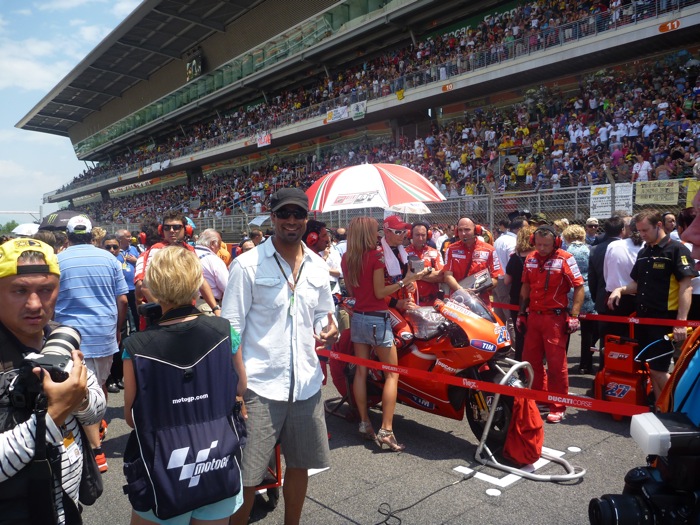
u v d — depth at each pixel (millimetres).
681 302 4516
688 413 1845
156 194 51125
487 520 3186
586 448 4258
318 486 3693
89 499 1977
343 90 30531
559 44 19484
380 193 5785
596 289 5988
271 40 36562
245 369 2697
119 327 4773
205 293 4305
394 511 3322
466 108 26109
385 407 4309
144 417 2021
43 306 1808
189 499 1999
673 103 16250
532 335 5027
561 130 19234
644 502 1870
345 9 31734
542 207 10820
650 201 9336
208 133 43688
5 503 1575
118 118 60438
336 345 5035
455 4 25594
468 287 5816
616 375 5047
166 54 46219
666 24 16578
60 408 1622
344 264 4375
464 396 4270
